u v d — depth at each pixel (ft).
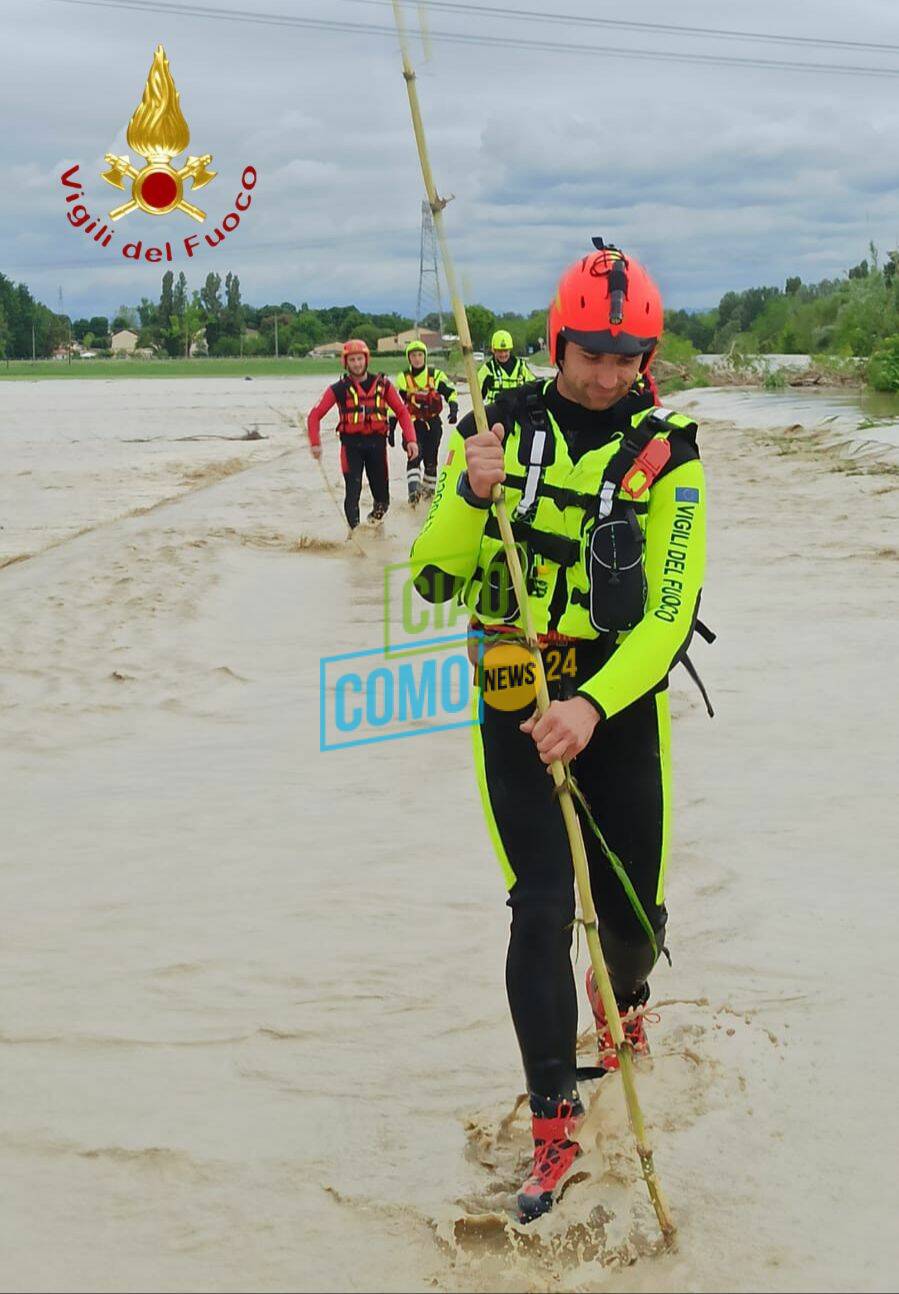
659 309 10.87
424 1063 13.08
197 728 25.02
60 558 44.57
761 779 21.16
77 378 384.68
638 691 10.41
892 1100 12.16
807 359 198.70
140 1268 10.16
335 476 75.20
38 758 23.39
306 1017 14.07
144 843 19.24
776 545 44.45
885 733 23.40
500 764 11.28
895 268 172.04
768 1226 10.38
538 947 10.73
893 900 16.55
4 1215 10.85
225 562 42.86
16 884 17.85
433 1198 10.85
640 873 11.51
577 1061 12.60
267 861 18.47
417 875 17.87
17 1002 14.55
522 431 10.98
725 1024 13.51
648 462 10.80
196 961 15.42
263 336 626.23
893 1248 10.14
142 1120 12.19
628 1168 11.03
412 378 58.39
